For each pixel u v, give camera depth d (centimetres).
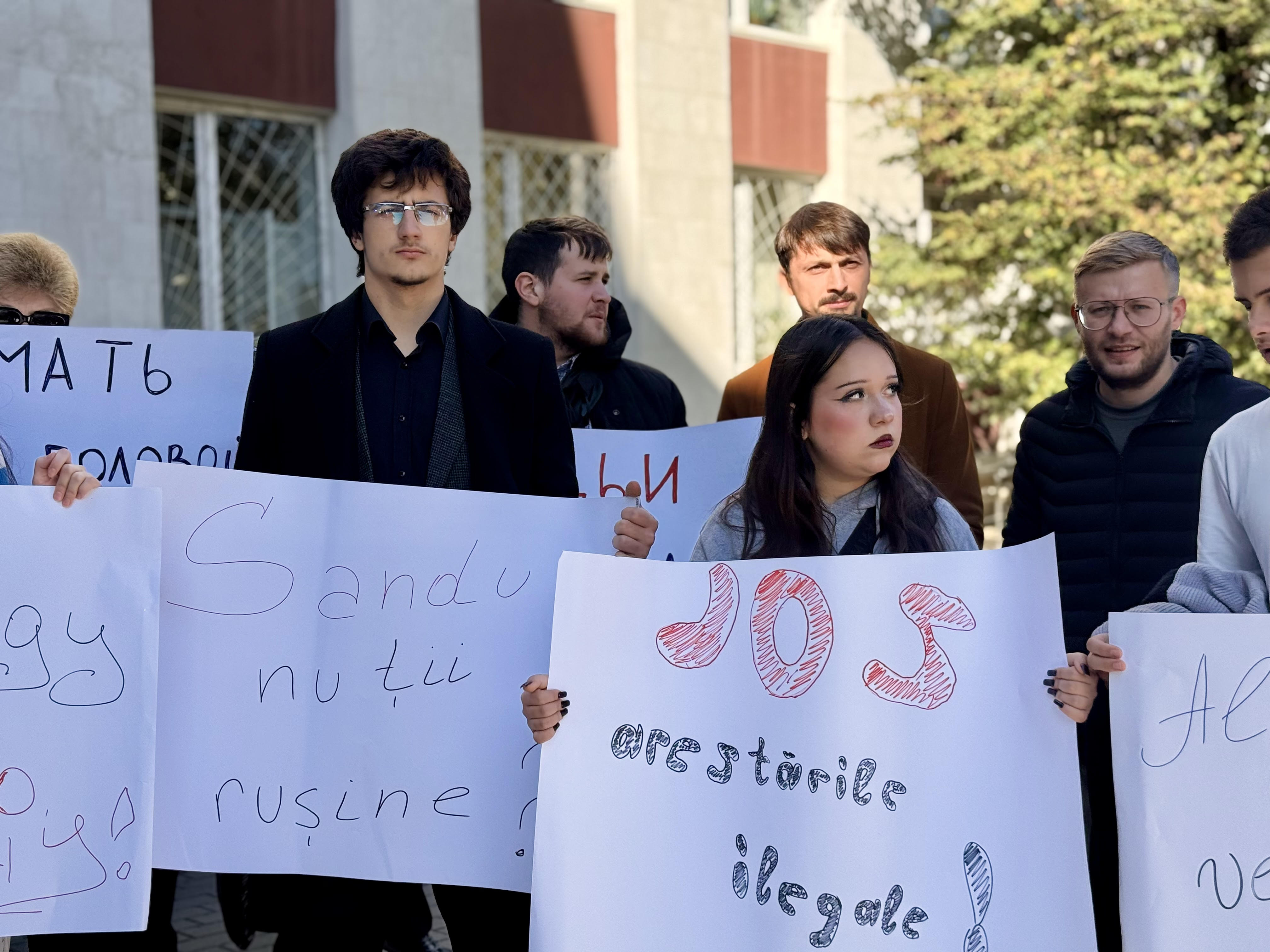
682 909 216
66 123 770
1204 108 1105
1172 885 209
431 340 268
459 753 245
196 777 244
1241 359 1057
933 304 1195
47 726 228
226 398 309
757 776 219
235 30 855
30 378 298
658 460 336
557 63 1018
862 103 1159
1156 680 210
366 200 253
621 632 223
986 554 218
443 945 396
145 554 233
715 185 1109
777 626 222
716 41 1102
